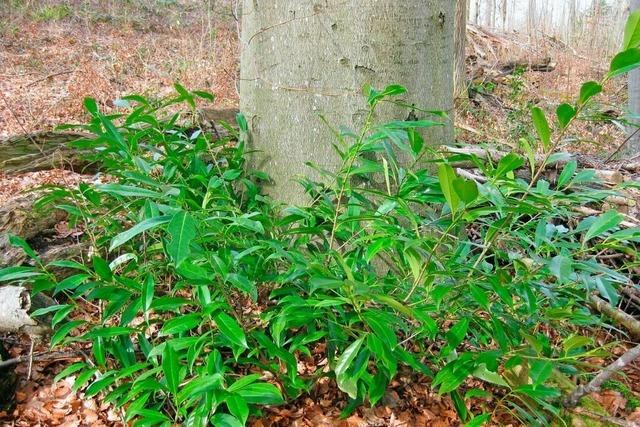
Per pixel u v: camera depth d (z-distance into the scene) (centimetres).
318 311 174
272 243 173
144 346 190
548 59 907
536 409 200
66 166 348
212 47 769
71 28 958
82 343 232
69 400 213
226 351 205
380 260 240
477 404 212
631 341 254
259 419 197
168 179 234
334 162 242
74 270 262
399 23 231
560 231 185
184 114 400
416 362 180
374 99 191
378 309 174
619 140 570
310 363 223
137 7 1070
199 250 169
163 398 196
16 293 196
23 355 228
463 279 177
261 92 251
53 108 607
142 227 140
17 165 336
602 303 247
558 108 144
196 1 1114
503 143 457
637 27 125
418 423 206
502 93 790
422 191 203
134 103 601
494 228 166
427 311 166
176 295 235
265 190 257
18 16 947
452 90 262
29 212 281
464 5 714
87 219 245
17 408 210
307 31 234
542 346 174
